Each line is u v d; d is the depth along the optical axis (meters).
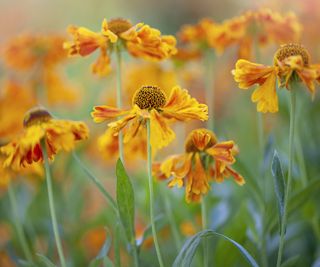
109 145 0.66
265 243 0.67
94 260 0.59
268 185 0.80
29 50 0.85
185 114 0.55
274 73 0.55
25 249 0.70
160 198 0.77
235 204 0.78
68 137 0.57
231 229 0.63
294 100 0.55
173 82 0.83
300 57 0.53
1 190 0.85
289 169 0.55
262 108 0.55
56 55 0.85
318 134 0.85
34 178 0.81
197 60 0.80
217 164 0.58
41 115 0.57
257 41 0.72
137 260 0.60
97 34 0.61
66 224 0.82
